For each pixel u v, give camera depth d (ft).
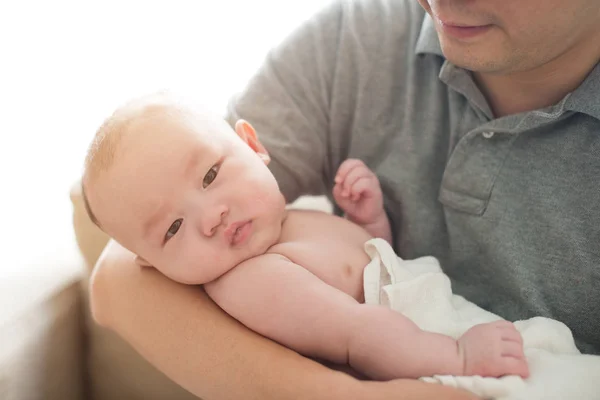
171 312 2.57
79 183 3.41
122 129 2.56
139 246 2.61
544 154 2.58
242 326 2.51
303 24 3.33
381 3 3.18
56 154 4.45
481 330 2.30
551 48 2.27
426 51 2.87
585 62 2.43
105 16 4.28
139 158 2.51
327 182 3.56
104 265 2.85
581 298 2.55
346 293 2.61
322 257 2.67
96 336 3.52
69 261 3.69
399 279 2.61
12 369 2.98
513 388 2.13
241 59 4.21
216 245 2.55
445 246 3.01
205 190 2.57
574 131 2.51
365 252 2.80
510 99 2.68
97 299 2.79
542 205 2.60
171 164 2.52
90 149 2.61
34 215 4.24
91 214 2.68
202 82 4.27
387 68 3.11
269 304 2.46
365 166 3.10
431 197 3.01
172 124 2.59
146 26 4.26
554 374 2.20
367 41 3.15
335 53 3.24
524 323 2.48
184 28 4.22
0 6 4.33
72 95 4.42
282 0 4.08
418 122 3.04
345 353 2.41
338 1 3.30
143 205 2.52
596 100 2.37
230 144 2.70
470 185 2.78
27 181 4.43
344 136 3.34
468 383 2.16
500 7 2.14
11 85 4.45
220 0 4.14
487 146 2.72
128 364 3.50
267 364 2.34
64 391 3.40
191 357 2.47
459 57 2.33
